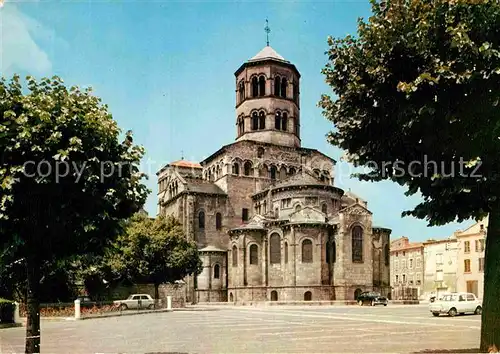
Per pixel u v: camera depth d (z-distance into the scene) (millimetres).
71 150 14359
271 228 77438
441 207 17062
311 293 72375
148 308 57156
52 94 15500
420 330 29234
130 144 16734
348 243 73688
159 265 63469
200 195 86500
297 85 96125
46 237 15375
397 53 15734
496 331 15648
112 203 15773
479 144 15039
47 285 50625
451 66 14812
